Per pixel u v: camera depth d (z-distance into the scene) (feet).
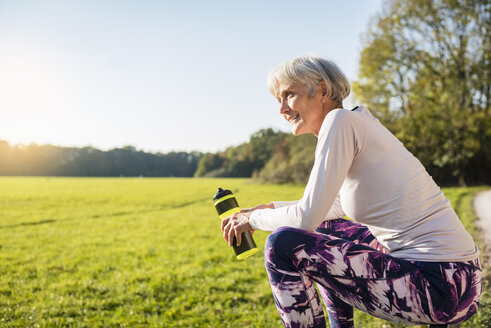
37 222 46.68
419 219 4.24
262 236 29.37
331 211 5.85
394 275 4.17
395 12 89.97
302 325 4.47
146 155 388.16
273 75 5.14
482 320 8.79
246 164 289.94
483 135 86.33
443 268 4.08
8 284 17.69
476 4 83.30
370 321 10.30
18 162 339.16
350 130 4.32
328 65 4.87
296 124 5.10
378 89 89.71
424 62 88.94
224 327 11.44
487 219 29.73
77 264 22.56
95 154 366.63
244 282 16.70
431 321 4.16
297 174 120.98
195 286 16.34
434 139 87.61
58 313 13.17
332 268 4.34
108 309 13.74
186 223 42.65
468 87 84.38
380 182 4.36
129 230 38.19
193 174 394.73
